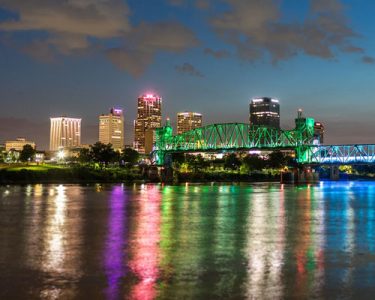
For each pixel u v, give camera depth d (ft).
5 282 97.35
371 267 112.06
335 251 134.31
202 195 449.89
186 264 115.14
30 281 98.27
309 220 222.07
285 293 90.12
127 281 98.48
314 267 112.06
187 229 184.14
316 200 378.94
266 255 127.54
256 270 108.78
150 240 154.10
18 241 151.02
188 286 94.79
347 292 90.89
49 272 106.11
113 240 153.48
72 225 196.44
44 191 497.46
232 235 167.12
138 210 271.69
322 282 97.91
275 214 252.01
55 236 162.81
